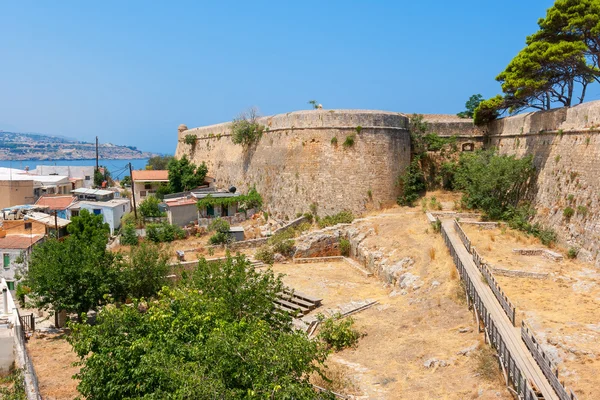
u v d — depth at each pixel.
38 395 19.47
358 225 43.44
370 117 47.81
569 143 33.84
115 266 32.25
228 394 12.58
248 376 12.99
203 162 68.25
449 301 25.97
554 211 33.53
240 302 20.44
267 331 16.39
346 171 47.47
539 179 37.09
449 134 53.28
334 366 21.83
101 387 14.92
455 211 43.53
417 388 18.64
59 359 25.92
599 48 37.47
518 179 39.12
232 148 62.91
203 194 57.12
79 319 32.28
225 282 20.88
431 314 25.31
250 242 44.53
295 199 49.28
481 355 19.50
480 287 24.06
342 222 45.41
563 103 42.75
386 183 47.94
